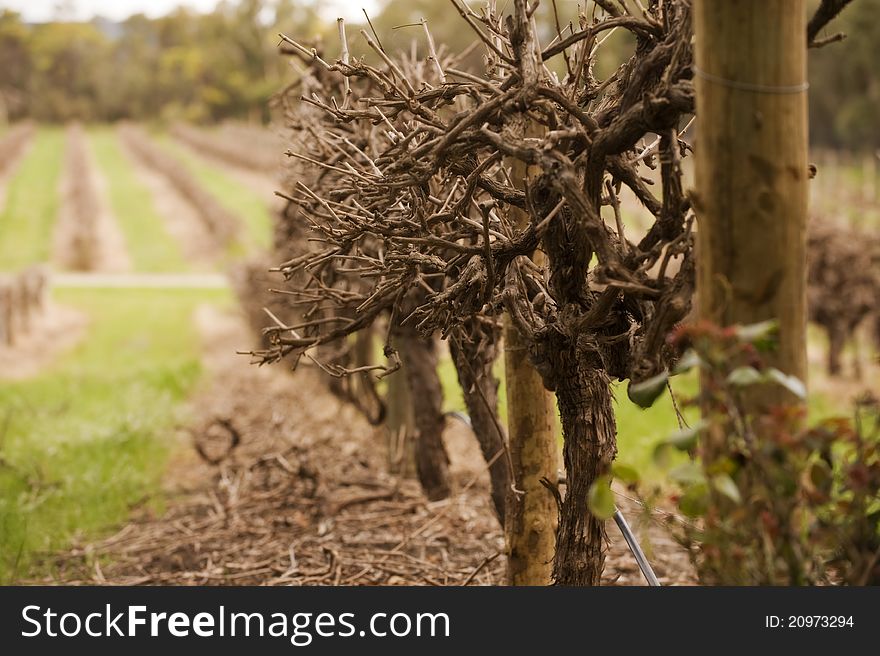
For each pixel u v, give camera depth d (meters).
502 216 3.94
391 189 3.45
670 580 5.82
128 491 8.57
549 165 2.74
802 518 2.38
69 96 141.75
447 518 6.99
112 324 26.67
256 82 113.56
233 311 22.64
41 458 9.58
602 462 3.47
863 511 2.21
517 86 3.13
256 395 14.36
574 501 3.54
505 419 8.28
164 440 10.98
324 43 5.72
